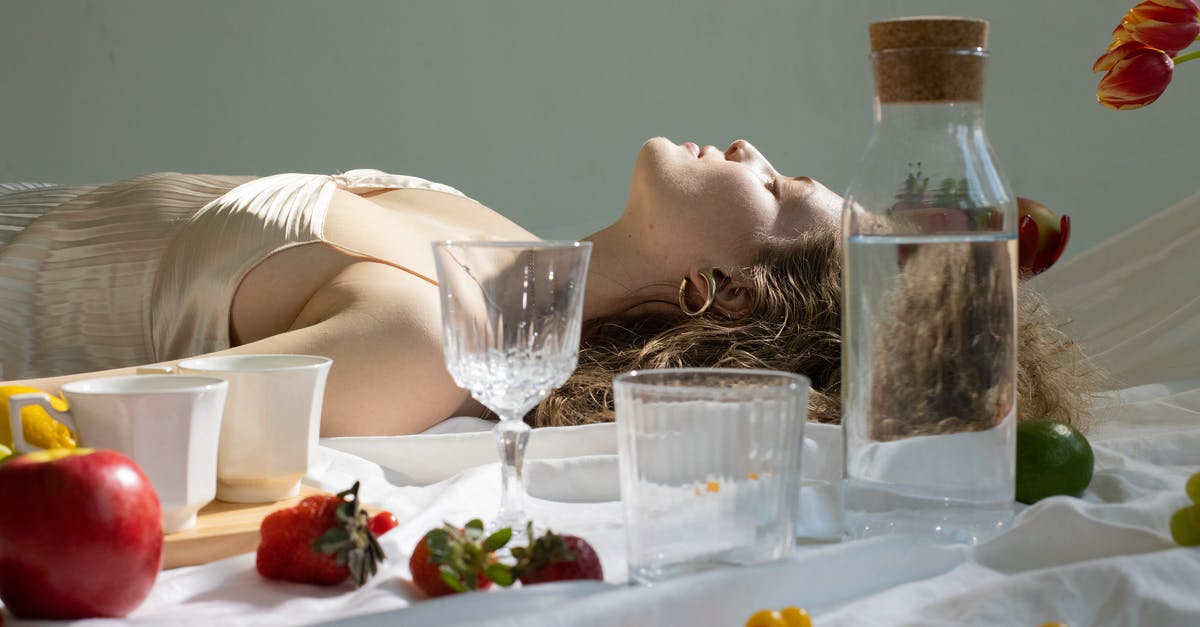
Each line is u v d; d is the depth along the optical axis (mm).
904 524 866
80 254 1656
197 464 874
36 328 1669
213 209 1564
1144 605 726
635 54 4215
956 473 867
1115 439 1238
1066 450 1019
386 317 1357
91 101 4148
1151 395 1578
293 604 762
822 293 1543
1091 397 1438
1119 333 1849
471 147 4238
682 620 684
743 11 4195
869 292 861
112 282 1634
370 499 1071
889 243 851
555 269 896
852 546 792
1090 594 739
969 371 860
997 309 861
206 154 4191
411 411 1370
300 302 1497
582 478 1135
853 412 876
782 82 4223
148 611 751
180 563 866
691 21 4203
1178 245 1878
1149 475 1095
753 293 1570
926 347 860
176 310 1554
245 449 960
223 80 4168
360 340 1335
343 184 1872
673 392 743
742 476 749
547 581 741
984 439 867
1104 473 1095
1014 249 869
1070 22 4059
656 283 1668
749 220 1602
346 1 4160
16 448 830
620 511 1060
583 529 974
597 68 4219
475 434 1251
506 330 893
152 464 851
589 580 735
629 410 751
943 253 849
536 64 4211
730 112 4242
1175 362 1700
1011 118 4148
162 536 738
